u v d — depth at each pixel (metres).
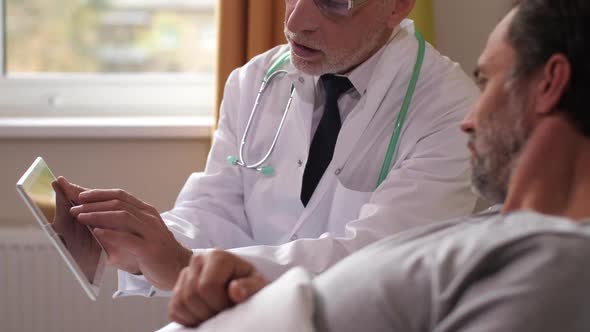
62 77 2.83
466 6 2.56
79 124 2.55
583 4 0.88
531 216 0.83
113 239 1.54
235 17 2.39
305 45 1.79
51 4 2.90
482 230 0.83
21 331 2.52
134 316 2.52
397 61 1.87
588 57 0.87
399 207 1.71
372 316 0.82
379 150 1.84
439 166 1.78
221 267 0.99
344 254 1.62
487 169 0.97
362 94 1.88
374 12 1.79
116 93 2.84
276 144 1.92
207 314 0.99
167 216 1.90
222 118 2.05
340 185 1.82
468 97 1.87
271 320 0.86
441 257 0.81
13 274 2.50
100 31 2.92
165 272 1.58
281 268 1.58
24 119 2.73
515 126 0.93
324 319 0.85
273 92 1.99
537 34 0.91
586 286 0.74
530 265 0.76
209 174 1.99
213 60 2.96
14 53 2.87
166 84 2.85
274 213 1.90
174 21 2.99
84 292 2.51
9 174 2.57
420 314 0.80
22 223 2.58
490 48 0.99
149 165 2.58
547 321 0.73
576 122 0.89
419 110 1.85
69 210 1.53
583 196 0.88
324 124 1.89
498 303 0.75
